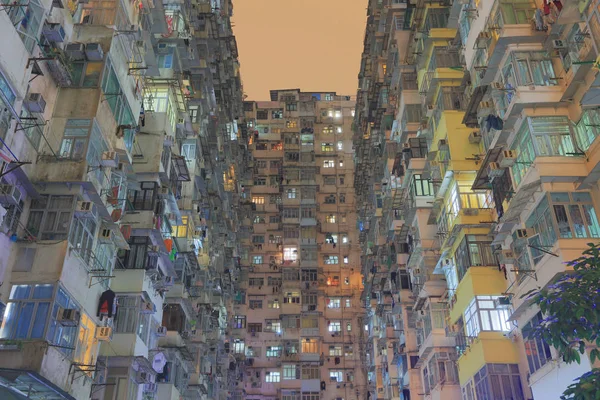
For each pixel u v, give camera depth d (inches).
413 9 1407.5
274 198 2385.6
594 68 660.7
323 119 2551.7
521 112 776.3
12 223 633.6
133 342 852.6
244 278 2180.1
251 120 2556.6
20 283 626.5
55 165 680.4
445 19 1219.2
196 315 1268.5
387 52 1561.3
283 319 2070.6
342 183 2409.0
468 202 1015.6
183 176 1127.0
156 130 1003.3
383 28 1648.6
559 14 708.7
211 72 1473.9
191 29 1301.7
